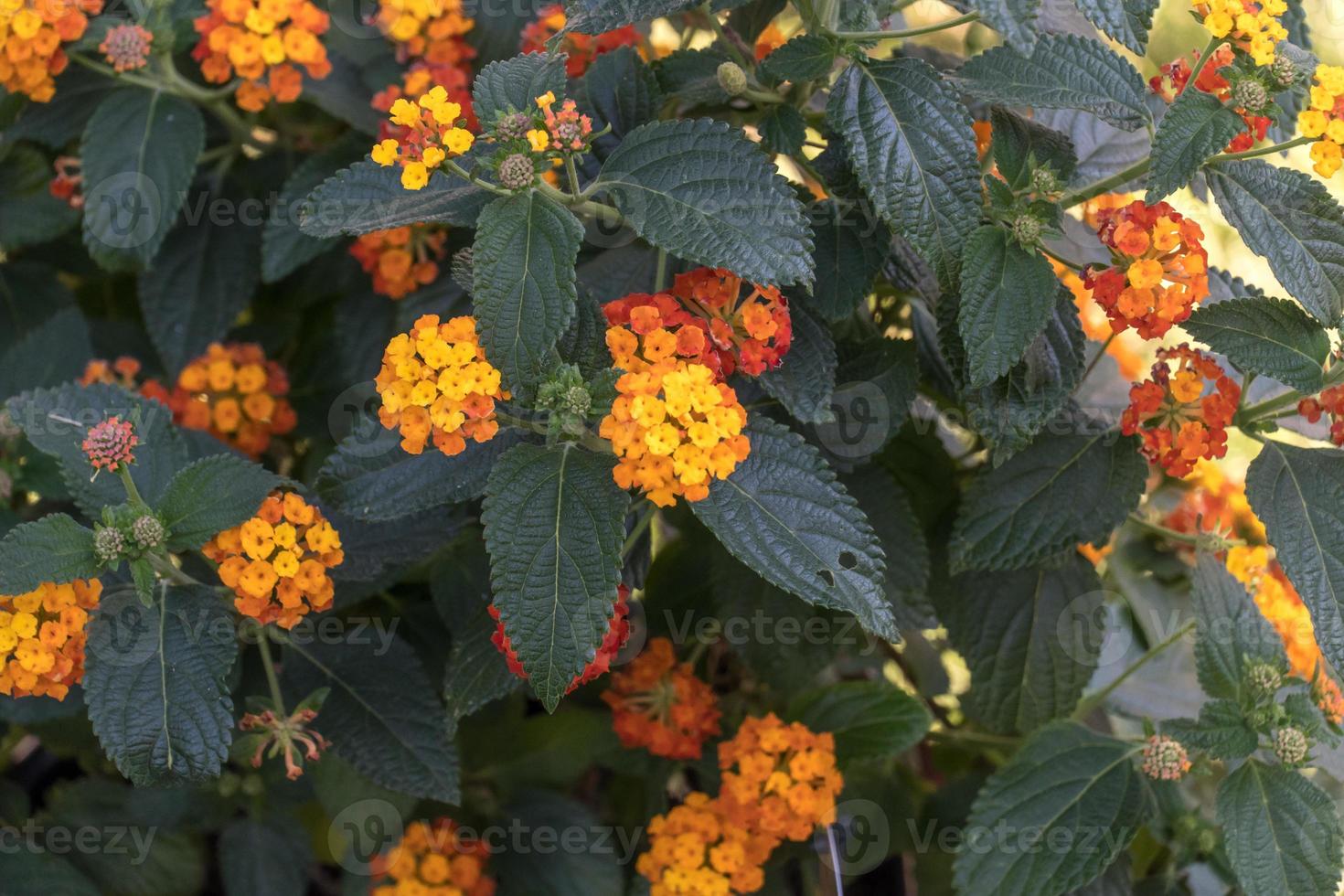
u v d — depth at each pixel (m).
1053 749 0.75
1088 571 0.78
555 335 0.66
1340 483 0.71
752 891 0.79
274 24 0.77
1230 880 0.77
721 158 0.68
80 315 0.82
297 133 0.84
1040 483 0.74
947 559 0.79
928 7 0.80
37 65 0.78
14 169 0.83
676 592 0.80
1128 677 0.82
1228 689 0.74
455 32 0.79
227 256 0.84
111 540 0.69
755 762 0.76
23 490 0.78
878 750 0.79
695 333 0.68
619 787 0.86
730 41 0.74
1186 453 0.73
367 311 0.83
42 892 0.79
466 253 0.70
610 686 0.82
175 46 0.79
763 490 0.67
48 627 0.69
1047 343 0.71
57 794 0.84
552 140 0.67
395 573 0.77
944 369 0.77
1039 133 0.72
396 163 0.70
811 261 0.67
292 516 0.70
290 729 0.73
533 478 0.67
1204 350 0.79
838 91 0.70
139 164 0.79
